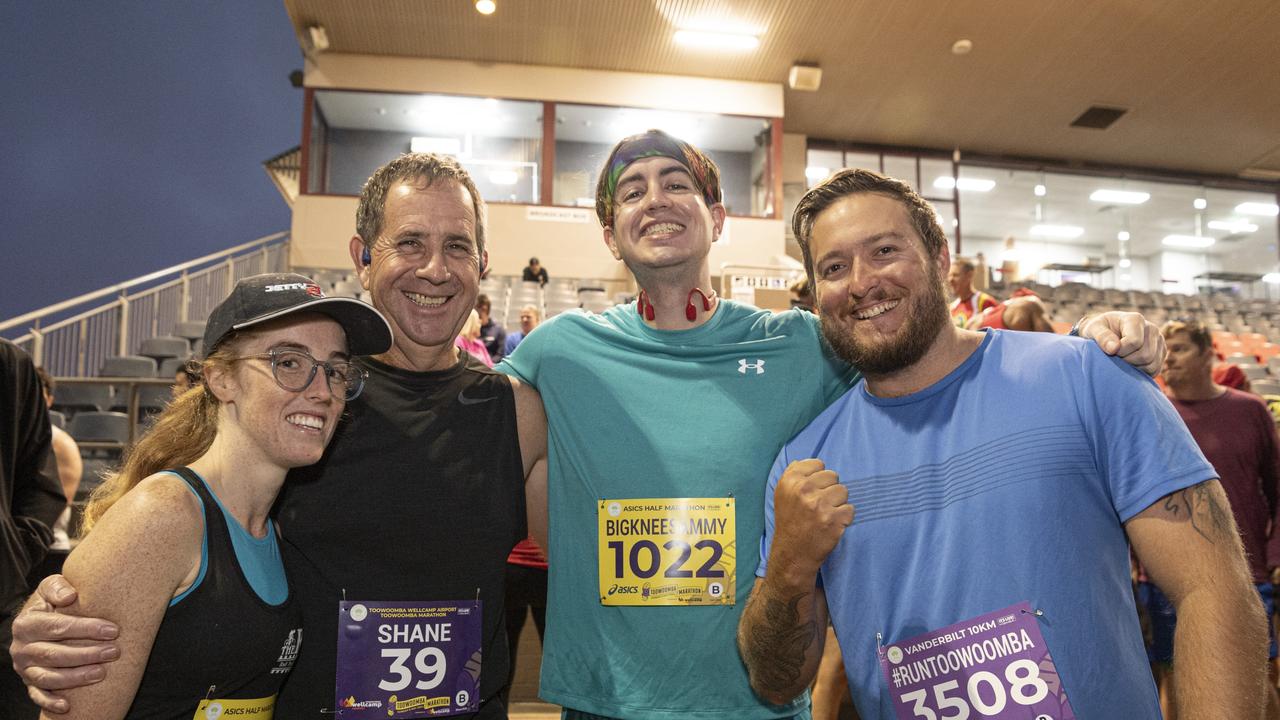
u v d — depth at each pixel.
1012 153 15.02
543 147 11.86
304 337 1.36
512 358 1.89
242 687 1.30
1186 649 1.14
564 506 1.71
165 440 1.36
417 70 11.62
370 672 1.48
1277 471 3.06
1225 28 10.54
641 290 1.83
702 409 1.69
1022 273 15.87
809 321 1.82
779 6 10.23
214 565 1.26
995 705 1.22
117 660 1.14
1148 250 19.05
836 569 1.42
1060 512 1.25
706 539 1.60
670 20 10.62
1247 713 1.08
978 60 11.51
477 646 1.56
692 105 12.12
